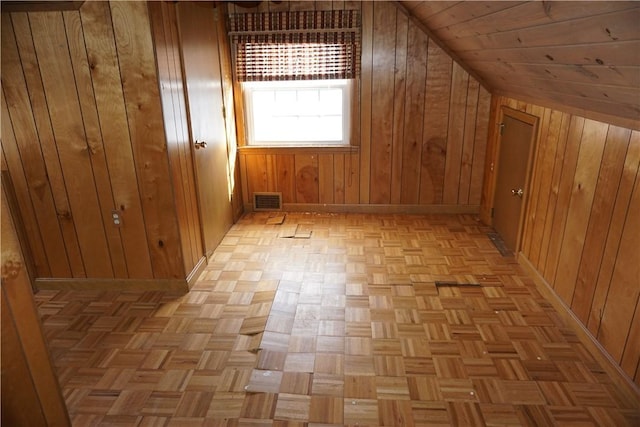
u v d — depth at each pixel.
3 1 2.05
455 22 2.46
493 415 1.72
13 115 2.33
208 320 2.37
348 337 2.20
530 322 2.30
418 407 1.76
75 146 2.40
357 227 3.62
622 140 1.81
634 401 1.74
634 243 1.73
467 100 3.55
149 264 2.62
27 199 2.51
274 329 2.27
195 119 2.78
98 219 2.54
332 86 3.68
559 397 1.80
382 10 3.36
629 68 1.34
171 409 1.77
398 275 2.80
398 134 3.69
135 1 2.11
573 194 2.22
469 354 2.06
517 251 2.96
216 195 3.25
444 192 3.84
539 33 1.61
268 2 3.38
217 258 3.08
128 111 2.31
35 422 0.99
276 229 3.60
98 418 1.73
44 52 2.21
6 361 0.89
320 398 1.81
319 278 2.79
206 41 2.98
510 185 3.13
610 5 1.10
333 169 3.85
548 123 2.52
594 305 2.03
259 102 3.78
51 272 2.67
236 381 1.92
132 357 2.08
